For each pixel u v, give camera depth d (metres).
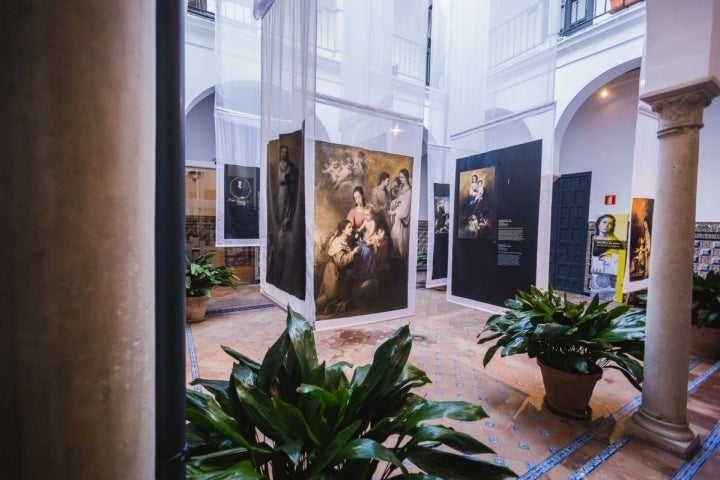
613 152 6.93
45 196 0.55
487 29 4.82
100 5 0.57
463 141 4.56
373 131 3.57
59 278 0.57
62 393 0.58
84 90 0.56
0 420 0.58
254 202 6.23
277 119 3.22
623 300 6.65
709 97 2.10
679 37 2.09
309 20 2.61
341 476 1.25
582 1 6.40
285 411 1.29
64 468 0.59
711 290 4.03
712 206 5.62
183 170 0.89
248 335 4.41
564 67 6.30
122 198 0.62
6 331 0.56
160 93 0.83
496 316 3.05
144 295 0.68
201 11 6.35
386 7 3.76
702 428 2.53
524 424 2.54
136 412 0.67
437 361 3.71
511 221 3.85
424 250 10.95
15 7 0.53
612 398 2.96
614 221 6.89
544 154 3.52
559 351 2.66
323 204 2.94
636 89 6.56
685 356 2.23
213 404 1.34
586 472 2.03
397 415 1.49
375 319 3.33
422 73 4.12
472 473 1.21
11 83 0.54
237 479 1.00
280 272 3.25
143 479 0.69
